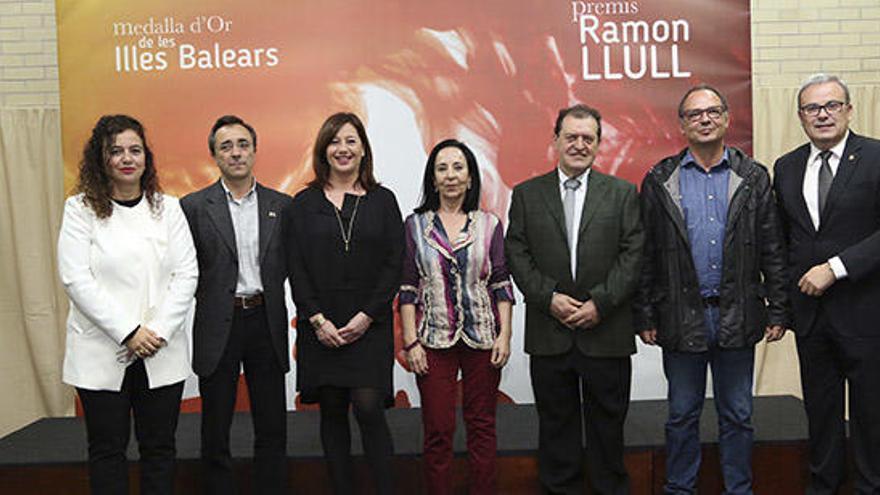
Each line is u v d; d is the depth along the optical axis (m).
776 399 4.18
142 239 2.83
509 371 4.42
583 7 4.36
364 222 2.97
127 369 2.86
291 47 4.37
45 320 4.75
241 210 3.14
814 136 3.02
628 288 3.00
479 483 3.10
